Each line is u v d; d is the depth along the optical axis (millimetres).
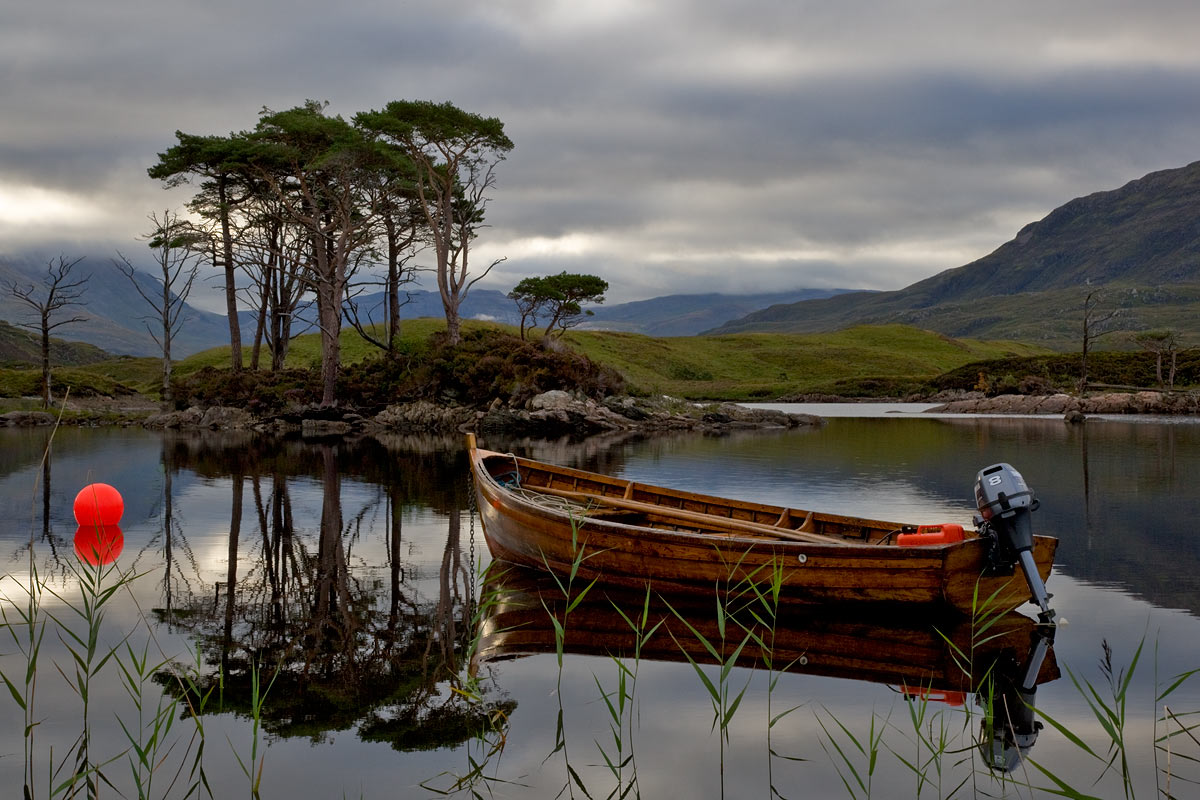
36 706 6355
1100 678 6969
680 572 9492
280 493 18766
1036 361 107688
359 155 41625
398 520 15258
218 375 49562
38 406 56594
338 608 9281
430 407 44969
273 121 42719
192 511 16266
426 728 5977
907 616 8758
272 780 5148
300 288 52062
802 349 152250
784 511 11094
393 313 54656
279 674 7113
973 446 32312
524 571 11219
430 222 48812
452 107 44188
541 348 50969
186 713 6254
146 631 8375
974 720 6133
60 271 55406
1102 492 18547
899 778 5184
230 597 9742
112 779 5145
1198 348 108188
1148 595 9781
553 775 5211
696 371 130375
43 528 14320
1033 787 5047
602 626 8641
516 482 13570
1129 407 67938
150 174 46188
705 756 5492
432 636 8227
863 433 42375
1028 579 8109
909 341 173250
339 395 47188
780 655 7695
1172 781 5090
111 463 25266
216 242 48438
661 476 22250
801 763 5391
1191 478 21109
